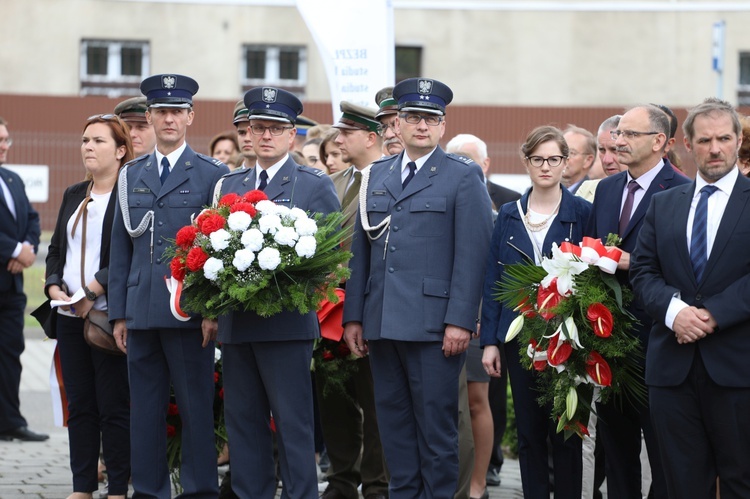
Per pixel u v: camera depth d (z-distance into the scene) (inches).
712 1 1533.0
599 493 345.7
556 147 309.3
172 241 320.5
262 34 1592.0
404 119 309.9
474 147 403.2
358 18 449.4
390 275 306.2
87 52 1576.0
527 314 293.0
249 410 315.3
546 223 311.7
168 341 321.7
